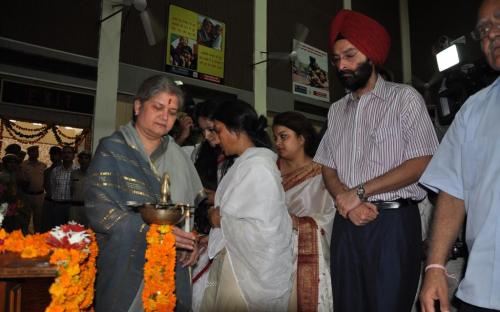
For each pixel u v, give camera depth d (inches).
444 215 64.4
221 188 90.7
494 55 59.7
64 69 296.8
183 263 79.7
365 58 83.7
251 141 91.7
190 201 86.5
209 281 90.3
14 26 279.1
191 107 133.2
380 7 574.2
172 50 360.5
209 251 89.4
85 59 305.6
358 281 81.7
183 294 79.5
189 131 131.6
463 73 112.2
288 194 108.3
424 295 59.6
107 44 314.7
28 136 304.8
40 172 290.4
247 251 83.0
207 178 108.6
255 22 429.7
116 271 71.7
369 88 86.8
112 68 316.2
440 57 133.9
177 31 365.4
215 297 86.8
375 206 78.7
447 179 64.4
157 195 77.7
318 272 97.5
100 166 75.1
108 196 73.5
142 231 72.8
